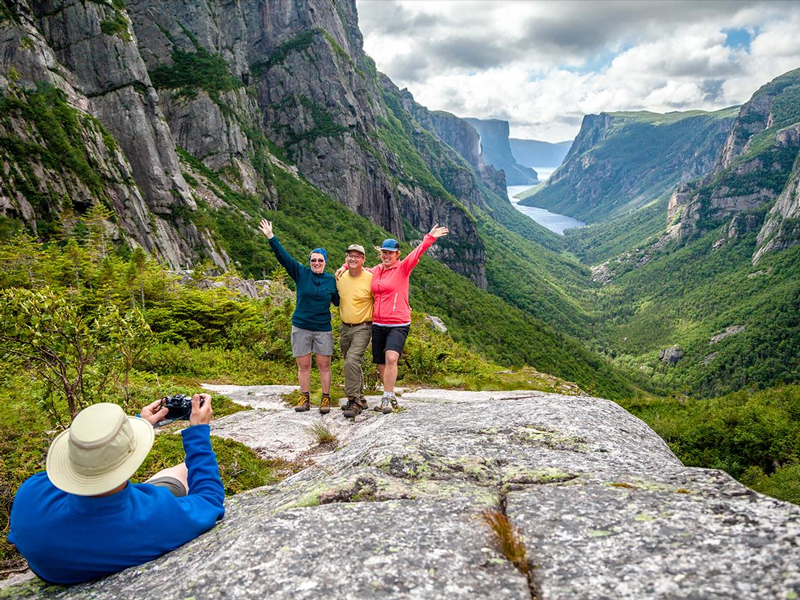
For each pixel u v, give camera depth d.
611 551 2.02
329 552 2.14
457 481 3.12
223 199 125.69
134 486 2.55
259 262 114.06
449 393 11.07
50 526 2.30
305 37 191.50
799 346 199.12
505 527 2.26
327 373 7.83
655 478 2.79
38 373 6.46
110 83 88.88
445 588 1.88
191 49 143.12
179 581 2.06
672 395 37.34
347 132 190.00
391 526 2.37
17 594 2.40
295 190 165.88
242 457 5.84
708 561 1.83
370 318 7.36
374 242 166.25
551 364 135.25
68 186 73.19
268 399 9.77
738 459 27.75
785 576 1.66
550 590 1.83
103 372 6.48
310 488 3.10
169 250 86.00
